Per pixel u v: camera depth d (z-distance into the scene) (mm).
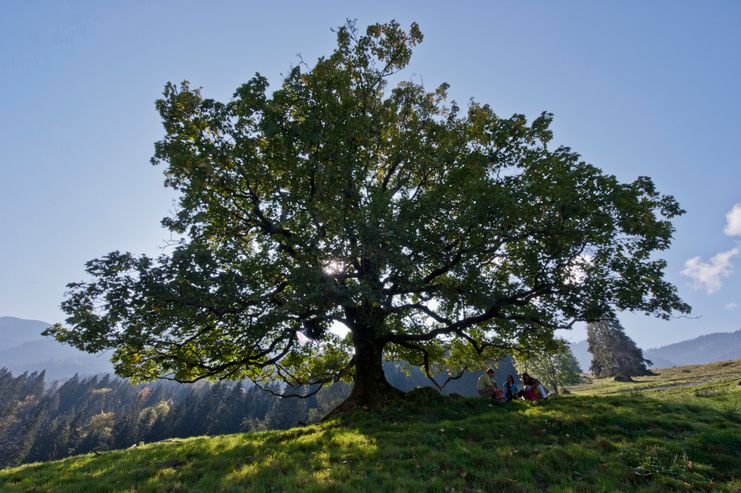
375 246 10188
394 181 17578
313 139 12641
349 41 15734
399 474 7082
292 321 11727
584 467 7145
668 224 11688
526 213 11164
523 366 54312
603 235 11266
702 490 6066
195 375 13555
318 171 13727
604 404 11820
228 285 10180
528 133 13820
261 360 15016
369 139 15016
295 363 17031
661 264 11969
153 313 10398
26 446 105438
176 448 10875
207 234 14328
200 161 12469
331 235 11336
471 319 13484
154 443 12984
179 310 10430
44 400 156750
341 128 13242
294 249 13852
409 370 19719
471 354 18547
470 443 8750
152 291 9750
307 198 12938
